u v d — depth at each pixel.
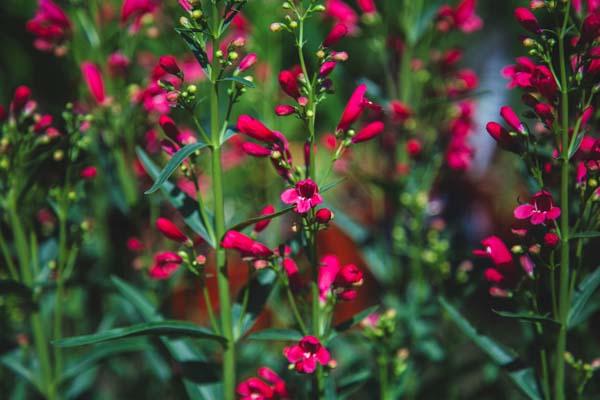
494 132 0.59
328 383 0.62
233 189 0.92
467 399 0.76
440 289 0.73
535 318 0.58
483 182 1.16
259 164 0.82
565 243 0.58
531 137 0.59
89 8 0.73
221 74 0.59
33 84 0.87
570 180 0.61
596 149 0.57
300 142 0.87
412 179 0.76
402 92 0.76
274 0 0.81
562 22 0.58
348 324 0.60
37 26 0.73
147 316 0.67
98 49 0.73
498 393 0.75
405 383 0.70
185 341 0.65
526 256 0.61
